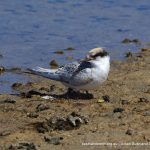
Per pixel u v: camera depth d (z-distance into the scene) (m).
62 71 15.77
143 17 26.12
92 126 13.15
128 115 13.88
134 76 17.77
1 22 24.61
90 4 27.62
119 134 12.68
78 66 15.54
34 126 13.29
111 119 13.62
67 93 16.06
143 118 13.63
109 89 16.39
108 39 23.06
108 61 15.52
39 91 16.50
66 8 26.95
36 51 21.28
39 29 24.02
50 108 14.60
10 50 21.31
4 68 18.98
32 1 27.69
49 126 13.05
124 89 16.38
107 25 24.91
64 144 12.19
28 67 19.34
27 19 25.22
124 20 25.61
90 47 21.94
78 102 15.16
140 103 14.91
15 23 24.58
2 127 13.25
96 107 14.68
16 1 27.59
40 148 12.01
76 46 22.03
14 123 13.52
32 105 14.98
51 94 16.17
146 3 27.80
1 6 26.84
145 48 21.62
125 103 14.95
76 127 13.10
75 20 25.39
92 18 25.72
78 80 15.43
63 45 22.12
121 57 20.58
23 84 17.33
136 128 13.02
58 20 25.30
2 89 16.95
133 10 26.95
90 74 15.32
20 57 20.53
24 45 22.00
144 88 16.48
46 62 19.97
